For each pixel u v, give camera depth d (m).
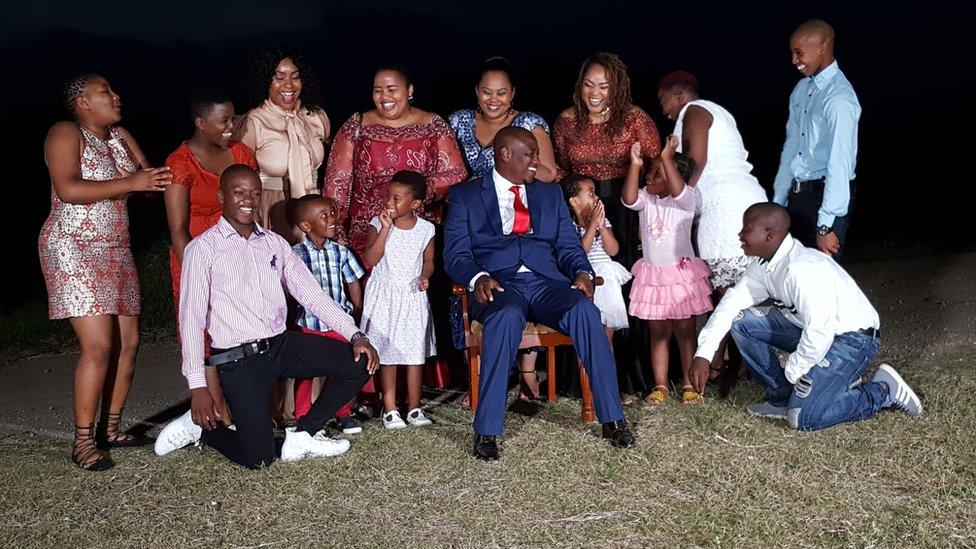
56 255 4.76
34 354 7.52
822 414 4.89
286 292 5.40
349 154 5.66
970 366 5.89
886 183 14.84
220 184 4.89
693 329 5.66
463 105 12.99
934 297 7.70
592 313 4.85
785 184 5.77
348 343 4.92
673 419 5.18
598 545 3.82
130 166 5.03
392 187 5.30
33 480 4.67
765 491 4.22
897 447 4.63
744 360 5.23
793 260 4.86
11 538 4.07
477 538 3.92
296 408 5.49
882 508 4.02
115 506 4.36
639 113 5.76
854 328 4.86
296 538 3.98
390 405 5.37
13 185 15.09
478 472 4.57
